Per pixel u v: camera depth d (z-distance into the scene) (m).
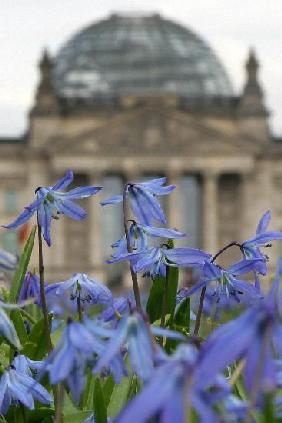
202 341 4.08
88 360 3.77
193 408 2.97
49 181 155.50
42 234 5.62
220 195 160.75
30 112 159.12
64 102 161.75
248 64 163.50
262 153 157.38
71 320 3.85
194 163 155.12
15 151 155.75
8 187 156.00
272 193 158.25
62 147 153.88
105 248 168.88
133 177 154.25
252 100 162.38
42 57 161.62
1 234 153.88
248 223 159.12
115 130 154.38
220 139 155.62
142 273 5.70
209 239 156.12
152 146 154.50
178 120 154.75
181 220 166.00
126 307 5.80
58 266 158.25
